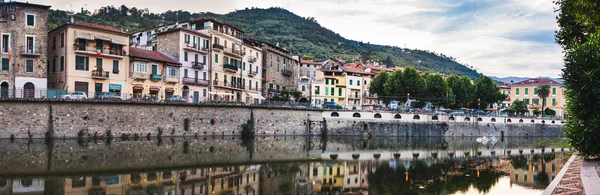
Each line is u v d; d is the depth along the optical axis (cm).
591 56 2247
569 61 2338
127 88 6938
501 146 6988
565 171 2480
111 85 6731
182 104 6334
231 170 3659
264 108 7419
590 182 1661
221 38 8738
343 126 8281
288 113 7756
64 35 6391
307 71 14212
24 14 5947
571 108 2381
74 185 2823
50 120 5231
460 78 11206
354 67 13288
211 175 3381
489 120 9525
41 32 6075
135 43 9075
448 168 4081
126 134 5788
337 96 11975
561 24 3034
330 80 11919
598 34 2322
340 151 5600
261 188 3002
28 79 5950
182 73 7800
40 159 3741
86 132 5469
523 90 14688
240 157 4509
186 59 7894
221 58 8725
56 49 6612
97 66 6588
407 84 10100
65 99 5309
